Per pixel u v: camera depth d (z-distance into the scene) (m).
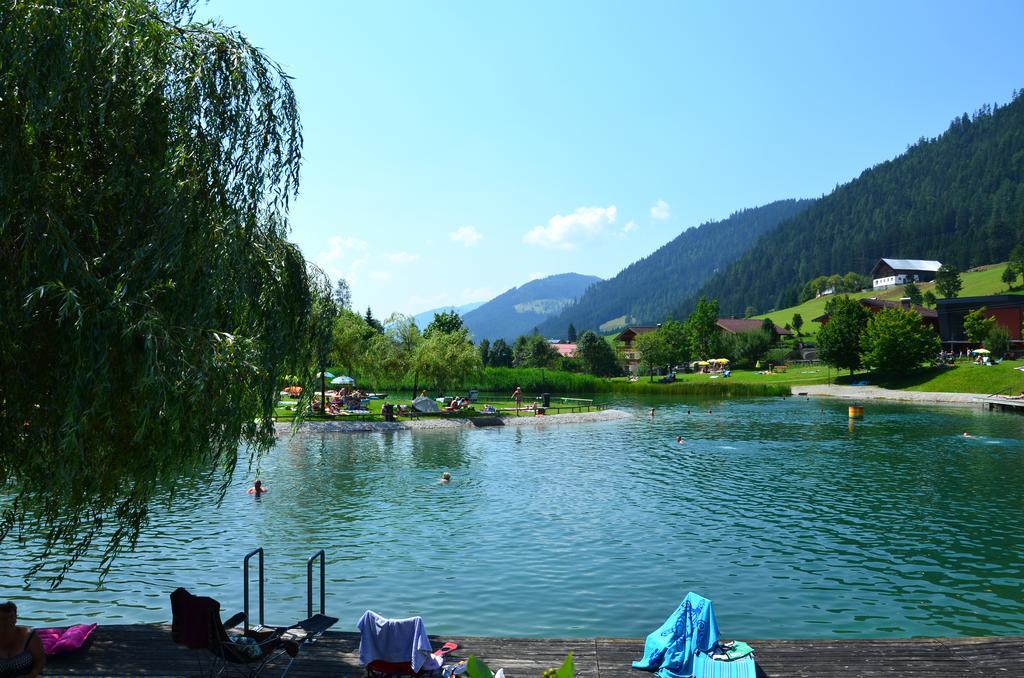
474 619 16.48
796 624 16.34
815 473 37.19
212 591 18.19
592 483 34.03
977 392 87.38
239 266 10.05
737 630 15.96
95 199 8.99
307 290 12.36
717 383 105.56
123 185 9.03
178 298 9.33
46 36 8.50
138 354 8.70
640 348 135.62
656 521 26.33
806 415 71.12
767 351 154.25
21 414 8.80
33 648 8.80
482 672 6.21
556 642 12.17
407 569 20.25
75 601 17.27
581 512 27.77
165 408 8.58
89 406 8.43
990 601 17.89
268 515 26.86
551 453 44.06
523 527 25.28
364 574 19.73
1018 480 35.06
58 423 8.57
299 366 12.91
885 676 10.80
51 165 9.15
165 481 9.45
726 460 41.66
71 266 8.42
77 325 7.85
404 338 66.56
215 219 9.94
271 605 17.22
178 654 11.28
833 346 112.50
